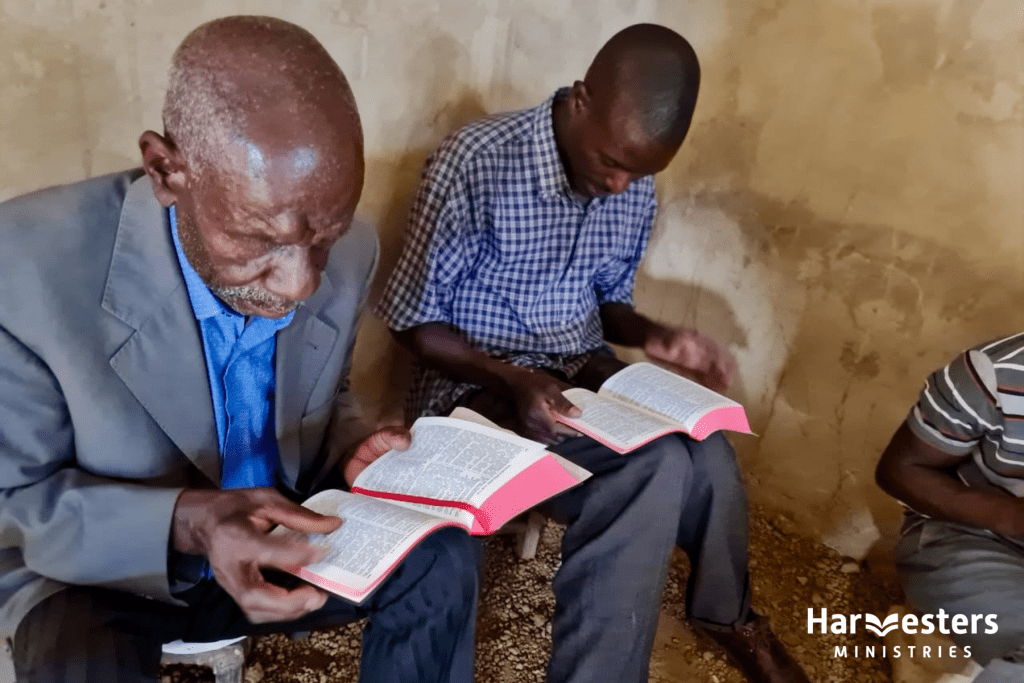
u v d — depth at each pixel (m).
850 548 2.17
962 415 1.47
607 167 1.52
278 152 0.82
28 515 0.94
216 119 0.82
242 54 0.83
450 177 1.59
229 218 0.86
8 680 1.25
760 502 2.30
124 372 0.99
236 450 1.16
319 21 1.51
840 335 2.03
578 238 1.72
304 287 0.91
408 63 1.68
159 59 1.35
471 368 1.59
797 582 2.07
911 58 1.78
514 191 1.62
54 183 1.31
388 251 1.83
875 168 1.88
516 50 1.88
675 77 1.42
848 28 1.84
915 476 1.55
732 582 1.59
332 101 0.86
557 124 1.61
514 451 1.23
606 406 1.50
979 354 1.46
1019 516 1.42
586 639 1.39
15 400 0.94
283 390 1.16
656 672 1.69
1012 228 1.75
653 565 1.40
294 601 0.91
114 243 0.99
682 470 1.39
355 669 1.57
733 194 2.10
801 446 2.18
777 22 1.94
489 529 1.09
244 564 0.91
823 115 1.92
